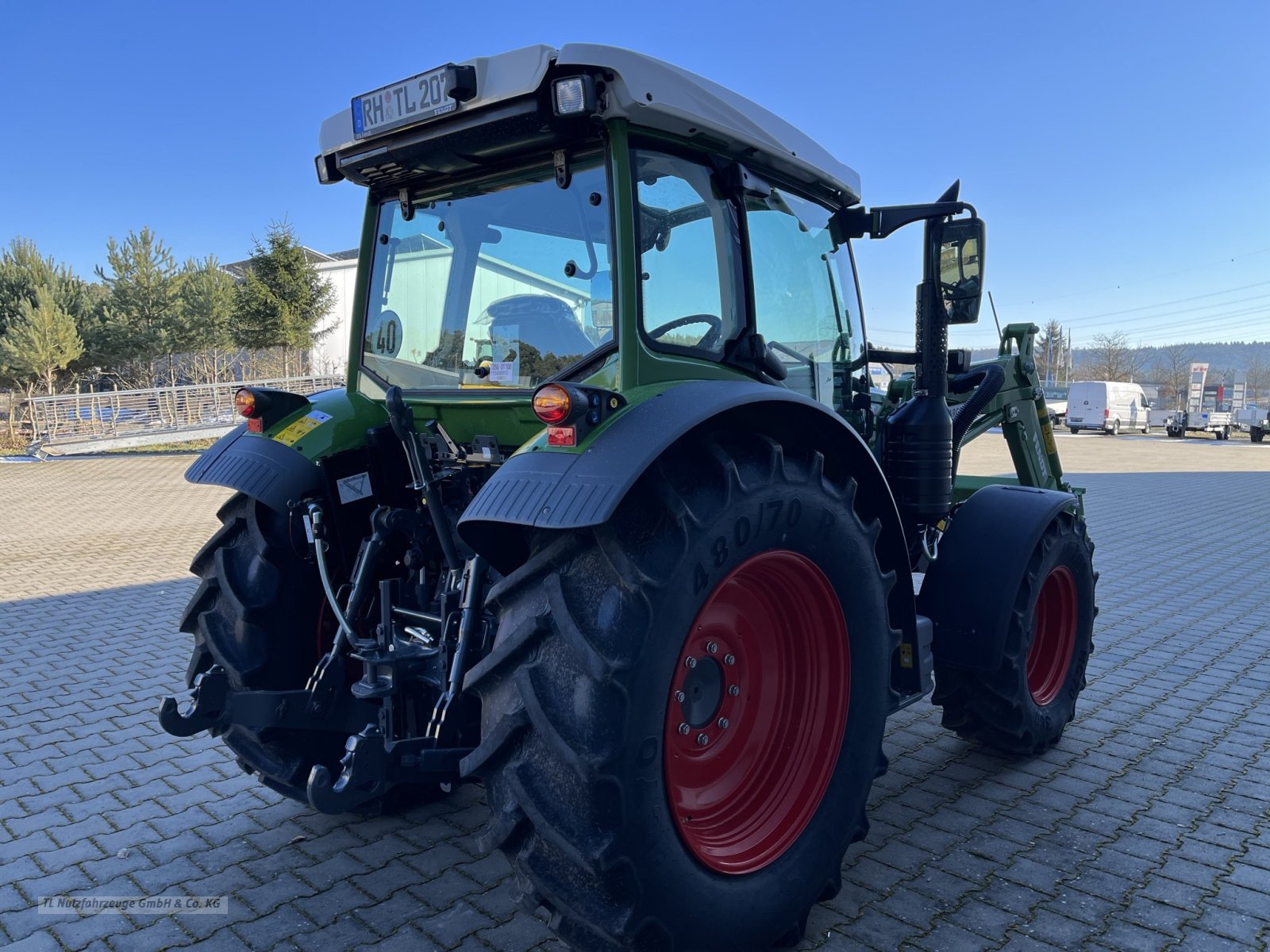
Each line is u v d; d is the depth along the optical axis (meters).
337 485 3.08
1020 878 2.94
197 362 34.09
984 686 3.57
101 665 5.30
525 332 2.82
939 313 3.45
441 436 3.10
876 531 2.73
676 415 2.21
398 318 3.21
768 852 2.49
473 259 2.96
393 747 2.45
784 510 2.38
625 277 2.51
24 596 7.16
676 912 2.16
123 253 32.75
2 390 29.64
